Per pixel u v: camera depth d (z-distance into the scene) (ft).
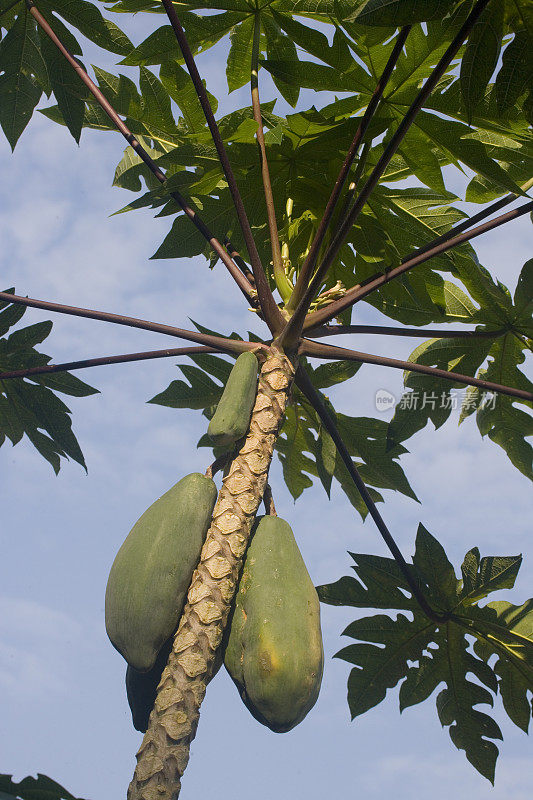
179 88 14.07
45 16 13.20
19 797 7.31
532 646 13.73
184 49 11.19
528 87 11.01
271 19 13.94
